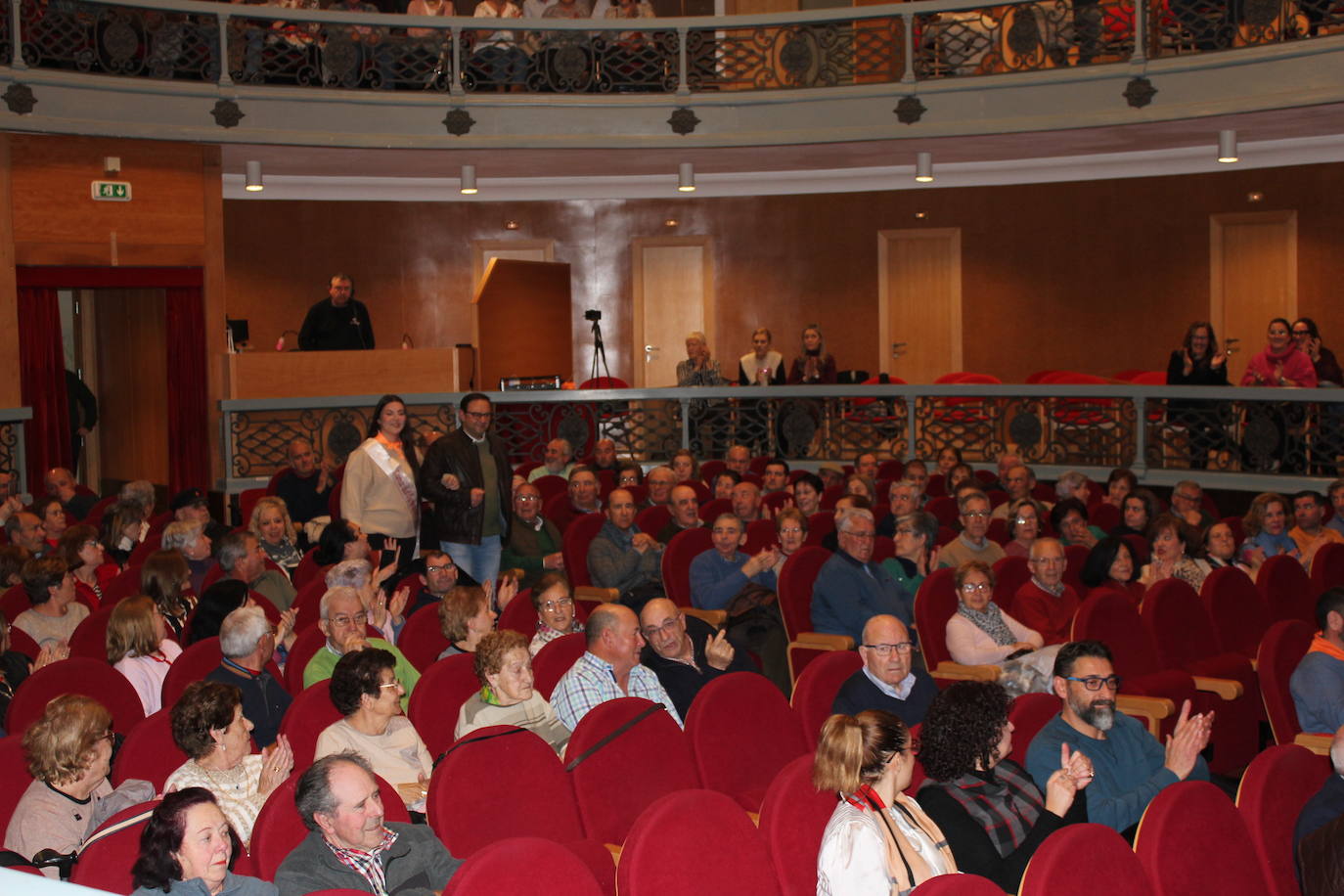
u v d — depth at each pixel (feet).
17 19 32.65
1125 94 35.32
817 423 39.78
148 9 34.45
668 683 17.49
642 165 43.32
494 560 24.79
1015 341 48.57
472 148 37.83
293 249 47.16
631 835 10.23
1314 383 33.19
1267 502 26.63
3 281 33.58
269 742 15.48
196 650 16.53
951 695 12.46
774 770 14.74
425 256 48.70
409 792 13.67
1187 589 21.36
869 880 10.35
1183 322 46.14
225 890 9.77
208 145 36.09
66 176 34.37
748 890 10.53
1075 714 13.89
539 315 40.86
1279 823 11.93
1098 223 47.32
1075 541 26.12
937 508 29.81
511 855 9.25
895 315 49.55
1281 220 44.09
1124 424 36.37
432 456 23.99
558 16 41.50
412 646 18.60
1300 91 32.91
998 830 12.03
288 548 25.22
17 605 19.89
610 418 39.55
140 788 12.35
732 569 22.70
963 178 45.34
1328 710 16.81
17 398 33.83
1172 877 10.79
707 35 41.14
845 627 20.99
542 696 16.81
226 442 35.17
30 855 11.84
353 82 37.14
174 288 36.09
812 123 38.17
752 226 49.93
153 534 27.63
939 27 37.78
